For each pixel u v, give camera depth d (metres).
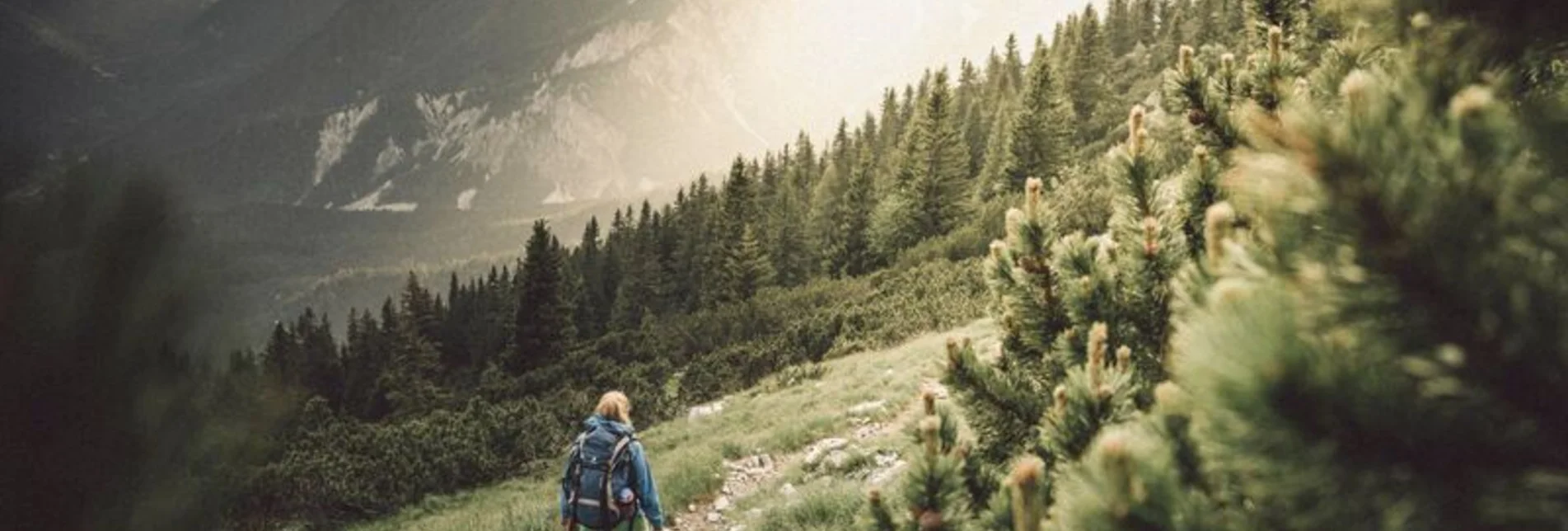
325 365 71.00
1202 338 1.07
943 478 2.35
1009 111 98.94
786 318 39.09
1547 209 0.90
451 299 121.38
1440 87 1.08
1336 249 0.98
